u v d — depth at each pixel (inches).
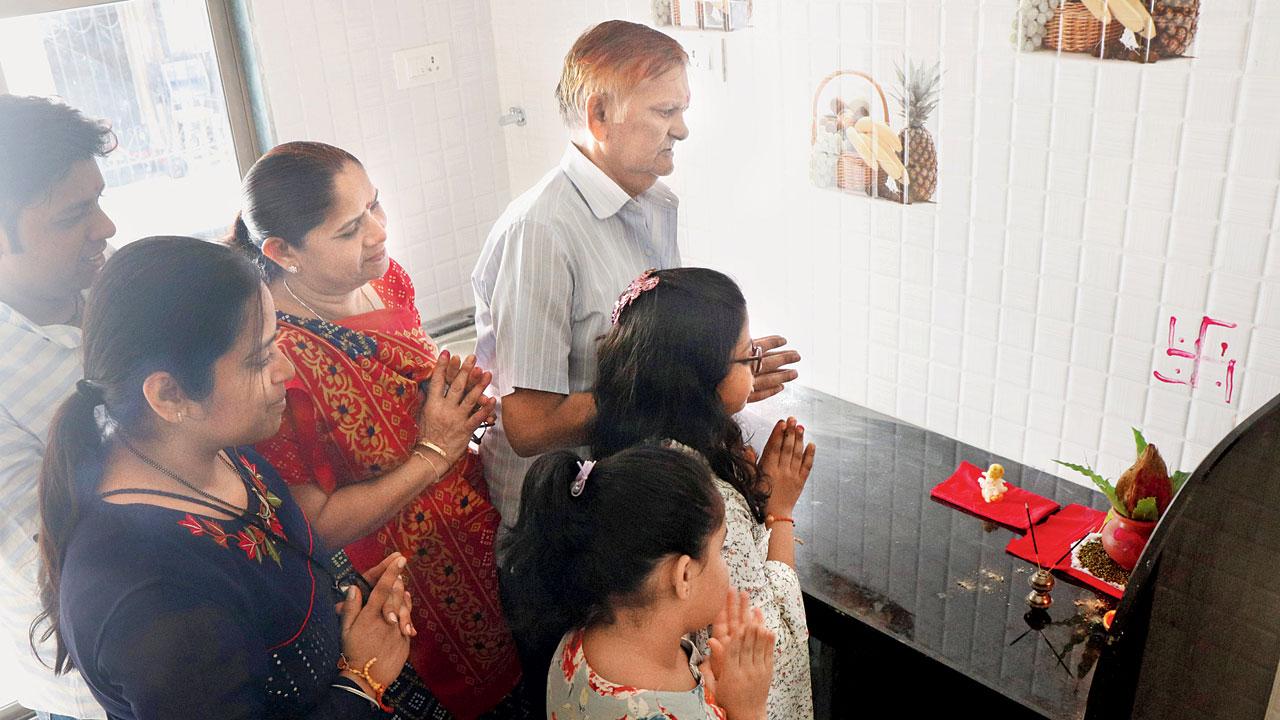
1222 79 76.4
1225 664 57.9
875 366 110.3
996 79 88.9
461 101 134.7
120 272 43.3
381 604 53.9
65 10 104.7
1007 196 92.1
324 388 64.1
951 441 80.1
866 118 99.6
